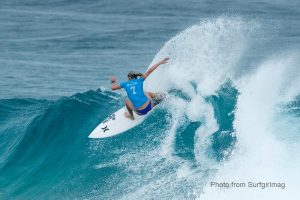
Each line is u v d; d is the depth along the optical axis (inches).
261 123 1939.0
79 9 5821.9
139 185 1775.3
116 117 2022.6
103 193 1812.3
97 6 5940.0
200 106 2010.3
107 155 1948.8
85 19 5339.6
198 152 1845.5
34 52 4205.2
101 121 2249.0
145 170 1828.2
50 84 3341.5
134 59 3909.9
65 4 6072.8
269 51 3656.5
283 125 1937.7
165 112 2027.6
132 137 1974.7
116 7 5851.4
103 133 1978.3
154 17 5300.2
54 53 4165.8
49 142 2186.3
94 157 1973.4
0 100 2765.7
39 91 3186.5
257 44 3875.5
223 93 2065.7
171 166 1811.0
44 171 2053.4
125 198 1740.9
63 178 1967.3
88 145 2052.2
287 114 2033.7
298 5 5575.8
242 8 5418.3
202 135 1910.7
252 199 1640.0
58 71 3656.5
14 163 2144.4
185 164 1804.9
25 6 5999.0
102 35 4690.0
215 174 1737.2
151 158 1872.5
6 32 4837.6
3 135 2348.7
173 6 5753.0
